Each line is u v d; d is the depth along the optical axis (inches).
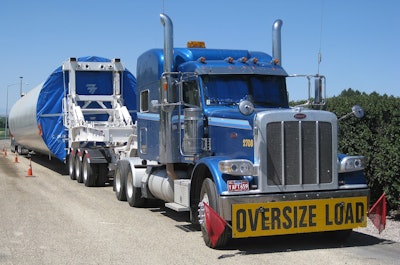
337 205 304.0
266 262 277.4
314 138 303.0
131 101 764.6
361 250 304.7
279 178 295.3
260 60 396.2
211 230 297.0
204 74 351.9
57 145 774.5
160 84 365.1
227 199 285.9
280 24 420.5
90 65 739.4
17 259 290.5
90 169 642.2
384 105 386.9
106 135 606.5
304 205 296.5
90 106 757.9
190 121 348.8
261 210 289.6
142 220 410.3
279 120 296.5
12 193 581.9
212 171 298.8
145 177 454.0
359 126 406.6
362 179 317.7
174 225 389.1
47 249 313.4
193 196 339.0
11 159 1219.9
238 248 312.5
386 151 376.2
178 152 379.6
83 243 328.5
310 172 301.7
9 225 389.7
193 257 290.4
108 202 512.7
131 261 283.9
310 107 369.1
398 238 337.4
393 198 378.9
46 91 756.6
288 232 293.3
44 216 427.8
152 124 431.2
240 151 312.3
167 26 370.0
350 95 447.2
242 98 356.5
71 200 525.0
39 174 834.8
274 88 370.0
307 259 283.1
